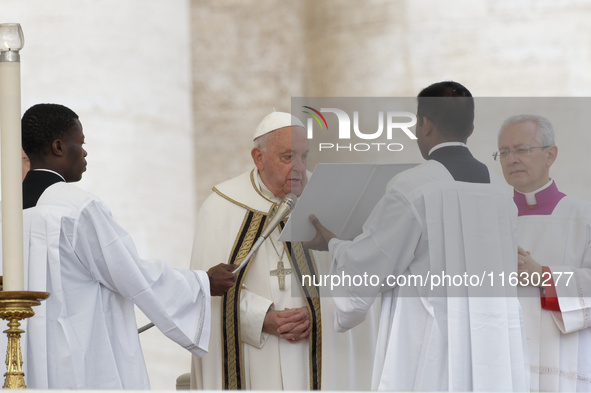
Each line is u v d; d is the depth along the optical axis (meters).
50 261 15.54
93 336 15.73
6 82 12.05
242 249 17.98
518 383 15.44
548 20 31.31
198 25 32.50
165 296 16.09
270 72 32.81
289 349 17.62
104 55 27.83
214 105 32.31
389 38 32.50
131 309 16.25
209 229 18.39
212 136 32.16
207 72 32.41
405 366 15.61
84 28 27.58
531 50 31.42
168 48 29.44
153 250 28.31
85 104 27.39
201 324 16.53
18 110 12.05
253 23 32.84
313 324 17.56
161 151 28.86
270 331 17.55
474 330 15.37
